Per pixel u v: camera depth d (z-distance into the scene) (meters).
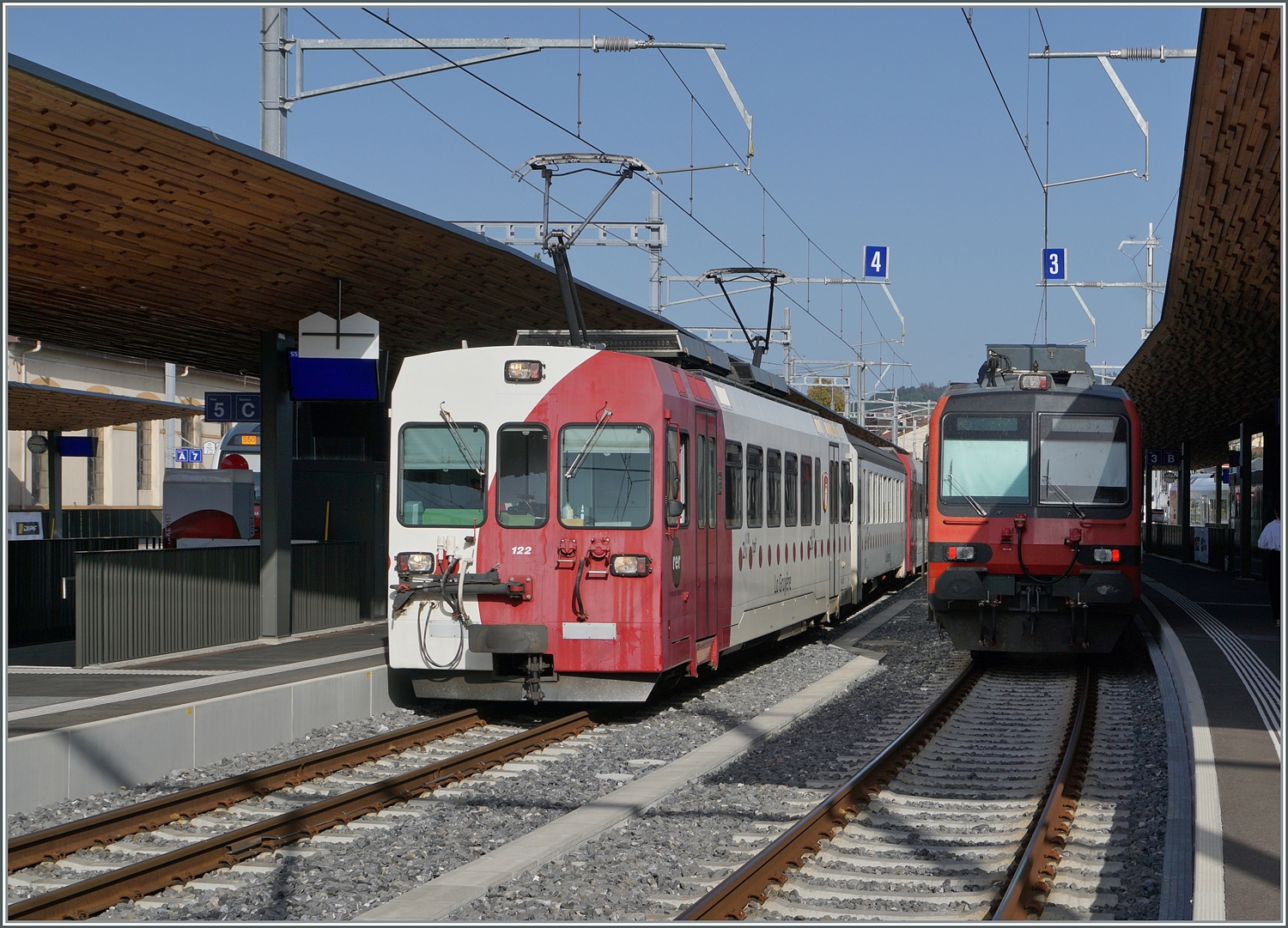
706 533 14.34
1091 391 16.67
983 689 15.60
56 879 7.42
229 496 28.72
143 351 21.08
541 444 12.93
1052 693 15.30
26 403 23.34
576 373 12.98
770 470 17.59
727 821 8.78
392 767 10.79
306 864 7.71
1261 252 16.31
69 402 23.41
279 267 14.78
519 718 13.60
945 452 16.80
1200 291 20.19
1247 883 6.61
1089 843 8.16
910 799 9.56
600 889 7.14
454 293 17.02
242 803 9.33
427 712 13.91
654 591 12.64
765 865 7.15
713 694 15.10
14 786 8.85
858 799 9.30
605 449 12.86
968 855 7.88
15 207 11.87
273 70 14.85
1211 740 10.43
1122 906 6.85
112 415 25.89
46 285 14.79
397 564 12.95
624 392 12.91
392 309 17.70
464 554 12.81
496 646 12.63
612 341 15.15
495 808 9.30
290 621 17.61
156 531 46.00
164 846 8.17
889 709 13.99
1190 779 9.42
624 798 9.24
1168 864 7.24
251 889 7.22
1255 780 8.94
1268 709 11.99
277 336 17.28
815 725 13.01
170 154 11.10
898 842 8.24
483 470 12.95
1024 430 16.64
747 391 17.09
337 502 20.66
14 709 10.80
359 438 21.05
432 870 7.61
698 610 14.03
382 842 8.23
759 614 16.95
